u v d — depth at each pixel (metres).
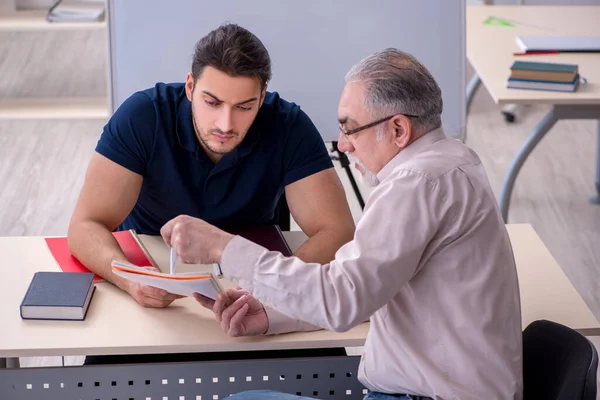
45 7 6.18
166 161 2.63
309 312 1.94
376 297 1.92
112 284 2.44
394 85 1.99
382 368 2.07
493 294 1.98
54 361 3.64
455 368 1.99
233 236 2.03
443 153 2.01
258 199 2.73
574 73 3.95
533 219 4.88
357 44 3.76
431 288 1.99
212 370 2.30
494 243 1.99
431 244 1.96
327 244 2.56
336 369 2.35
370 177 2.12
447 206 1.94
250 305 2.23
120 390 2.29
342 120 2.06
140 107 2.61
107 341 2.16
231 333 2.17
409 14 3.74
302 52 3.76
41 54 7.33
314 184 2.67
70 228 2.56
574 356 1.95
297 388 2.36
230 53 2.31
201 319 2.28
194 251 2.03
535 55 4.47
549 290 2.45
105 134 2.61
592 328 2.29
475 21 5.09
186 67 3.73
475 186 1.98
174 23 3.69
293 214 2.71
